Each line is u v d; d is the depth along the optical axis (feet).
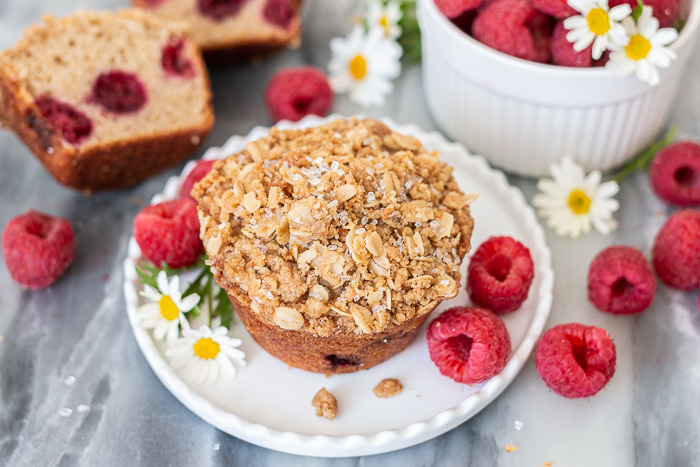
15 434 1.14
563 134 1.25
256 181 1.09
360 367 1.14
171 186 1.25
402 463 1.11
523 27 1.19
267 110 1.42
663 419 1.13
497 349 1.08
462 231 1.11
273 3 1.41
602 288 1.17
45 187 1.34
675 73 1.22
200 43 1.41
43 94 1.26
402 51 1.46
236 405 1.11
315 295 1.05
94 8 1.49
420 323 1.11
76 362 1.19
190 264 1.18
